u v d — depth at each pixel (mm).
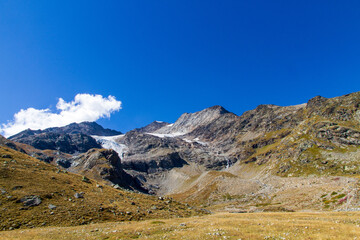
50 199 51281
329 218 40938
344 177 177750
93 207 52875
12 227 37781
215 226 33312
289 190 196125
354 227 27281
